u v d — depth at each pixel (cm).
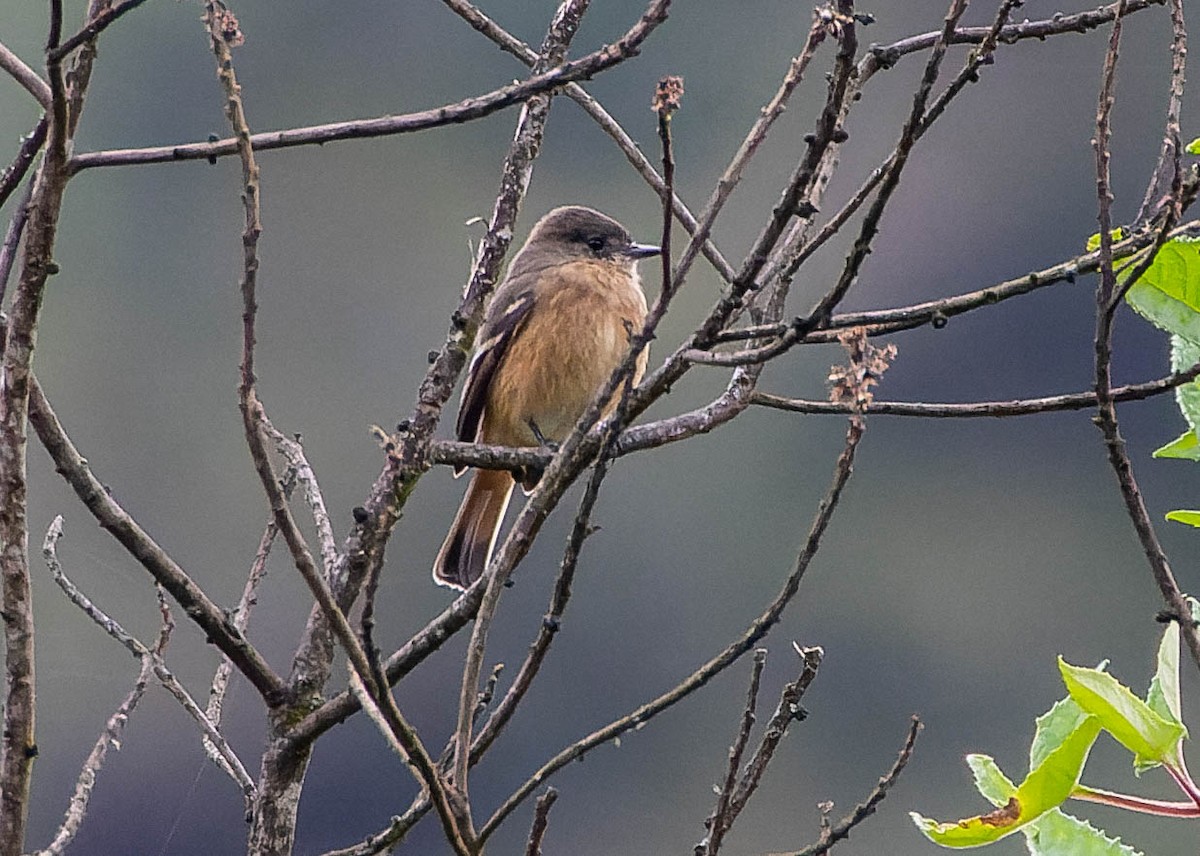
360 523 587
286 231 1969
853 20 425
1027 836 399
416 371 1922
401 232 1981
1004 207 1923
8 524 463
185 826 1595
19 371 464
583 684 1717
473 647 444
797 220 604
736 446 1842
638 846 1642
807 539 445
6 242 503
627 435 593
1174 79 457
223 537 1781
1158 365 1789
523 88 446
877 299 1917
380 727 420
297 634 1628
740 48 1933
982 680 1784
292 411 1892
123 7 437
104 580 1517
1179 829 1401
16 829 458
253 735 1580
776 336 503
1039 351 1869
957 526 1816
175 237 1934
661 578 1788
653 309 451
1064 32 553
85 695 1562
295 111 2036
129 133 1967
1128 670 1775
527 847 434
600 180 1956
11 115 1825
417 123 450
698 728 1695
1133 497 387
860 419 437
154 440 1830
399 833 510
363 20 2045
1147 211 474
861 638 1808
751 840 1636
